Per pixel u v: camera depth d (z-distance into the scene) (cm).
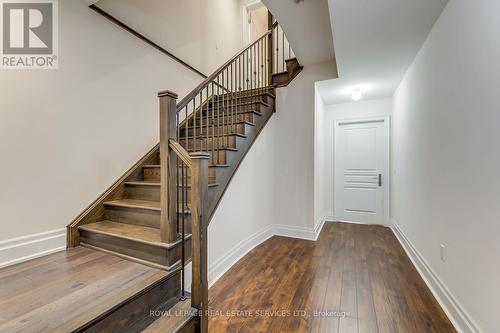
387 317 170
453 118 175
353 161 453
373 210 438
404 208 325
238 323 165
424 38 228
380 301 190
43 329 109
